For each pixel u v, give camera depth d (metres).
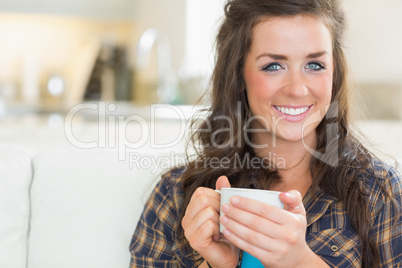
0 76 4.89
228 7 1.29
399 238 1.11
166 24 4.24
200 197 0.98
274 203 0.87
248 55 1.20
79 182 1.37
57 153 1.43
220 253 0.96
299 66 1.13
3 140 1.99
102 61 4.80
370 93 3.27
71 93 4.71
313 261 0.92
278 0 1.14
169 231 1.27
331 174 1.18
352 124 1.36
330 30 1.17
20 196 1.36
